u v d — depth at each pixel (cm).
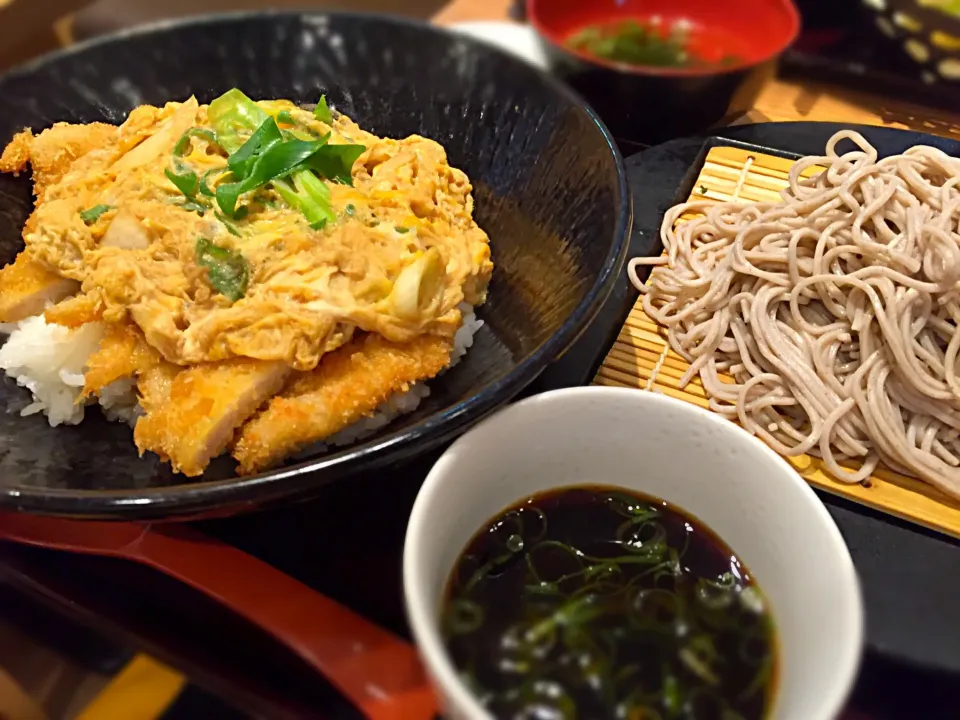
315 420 20
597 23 37
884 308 22
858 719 16
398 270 22
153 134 26
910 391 22
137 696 18
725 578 16
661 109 31
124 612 18
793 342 23
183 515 16
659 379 24
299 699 17
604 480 18
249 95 29
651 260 26
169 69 28
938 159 25
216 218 22
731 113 32
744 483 16
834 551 14
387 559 19
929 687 17
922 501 20
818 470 21
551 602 16
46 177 26
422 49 28
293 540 19
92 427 23
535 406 16
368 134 27
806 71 35
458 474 16
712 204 28
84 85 27
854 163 26
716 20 37
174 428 19
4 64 36
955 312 22
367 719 16
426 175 25
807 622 14
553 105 25
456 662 15
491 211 27
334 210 23
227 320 20
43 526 19
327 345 21
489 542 17
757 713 14
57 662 18
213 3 41
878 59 34
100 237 23
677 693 15
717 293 24
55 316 22
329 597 18
